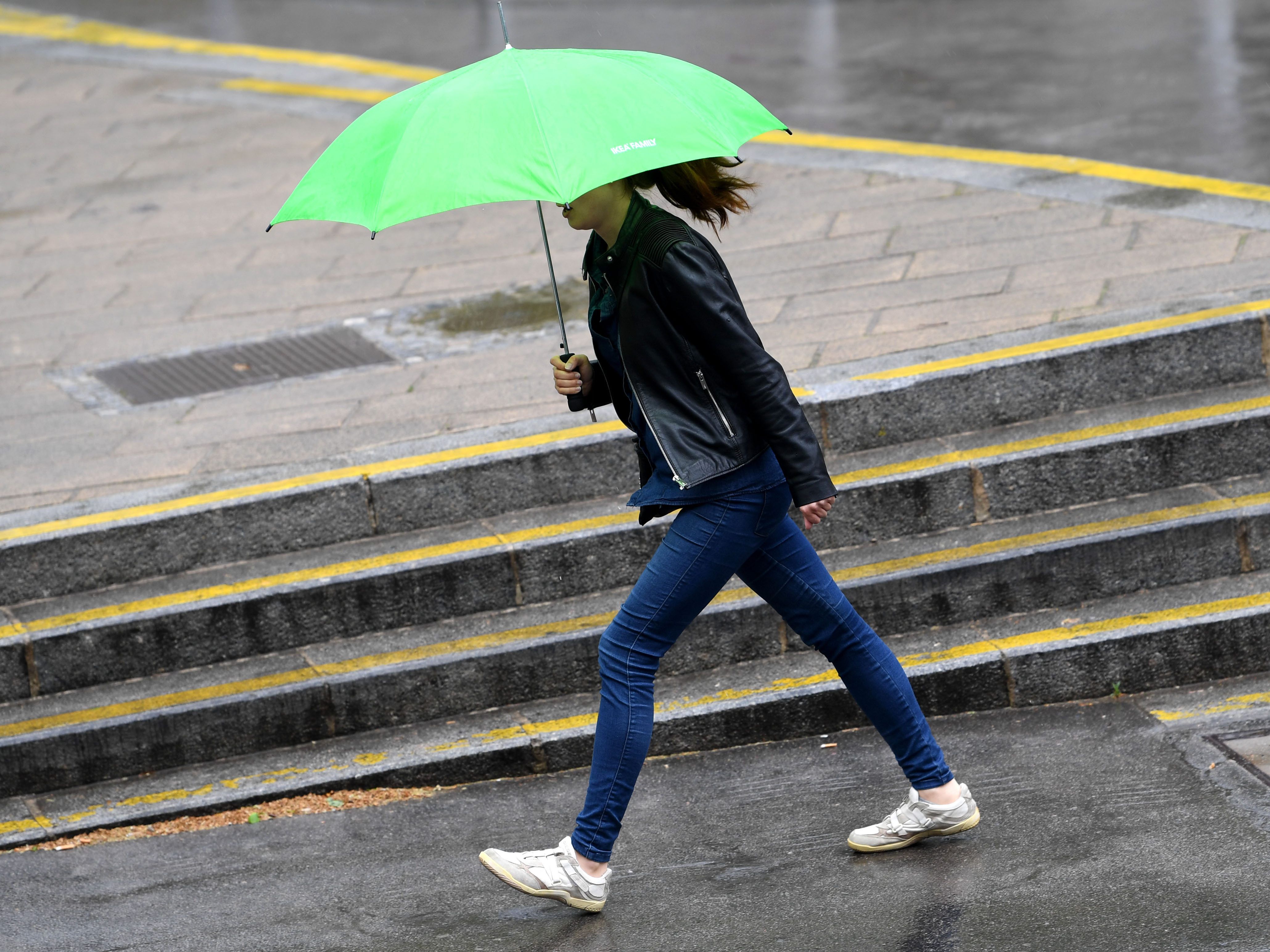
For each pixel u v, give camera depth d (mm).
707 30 53594
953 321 24734
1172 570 20438
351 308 29734
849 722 19375
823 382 22891
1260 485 21219
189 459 23531
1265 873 14359
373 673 19844
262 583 21016
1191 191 29969
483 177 12875
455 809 18391
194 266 33062
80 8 63844
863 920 14367
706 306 13680
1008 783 17281
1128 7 51000
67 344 29141
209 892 16625
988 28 50094
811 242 29984
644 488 14711
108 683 20562
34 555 21266
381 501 22000
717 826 17188
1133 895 14234
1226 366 22688
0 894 17000
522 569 21141
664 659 20250
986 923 14016
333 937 15227
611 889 15805
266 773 19250
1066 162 33375
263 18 60312
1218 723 18094
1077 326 23531
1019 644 19453
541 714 19844
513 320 28219
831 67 46469
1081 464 21344
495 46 52469
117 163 41719
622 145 13055
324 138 42375
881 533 21391
